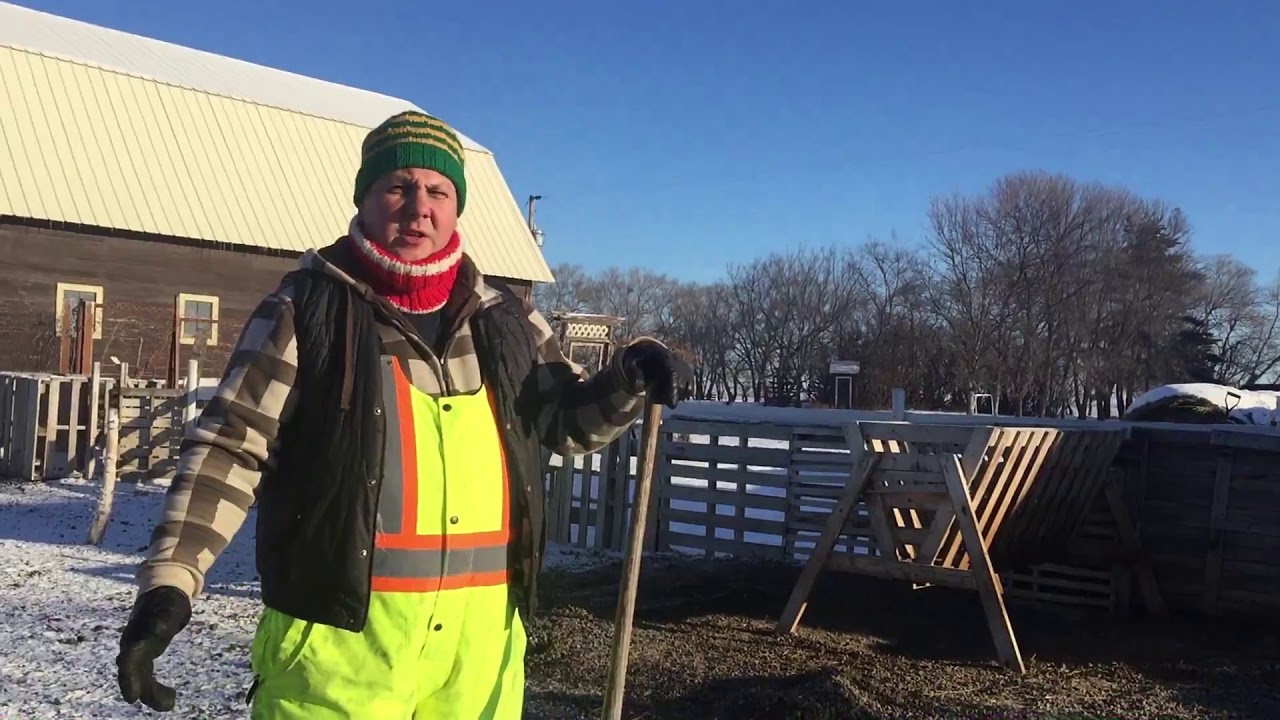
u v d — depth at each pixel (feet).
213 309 74.38
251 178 78.59
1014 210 187.73
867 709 17.13
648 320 273.95
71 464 44.68
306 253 7.54
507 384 7.73
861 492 22.02
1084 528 26.53
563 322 57.16
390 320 7.28
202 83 83.46
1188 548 25.57
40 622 20.66
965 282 190.70
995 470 21.59
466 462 7.29
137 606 6.22
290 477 6.97
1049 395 185.26
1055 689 19.06
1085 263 185.68
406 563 7.00
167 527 6.47
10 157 67.00
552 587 27.17
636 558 8.63
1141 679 19.89
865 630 23.35
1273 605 24.34
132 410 45.50
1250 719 17.56
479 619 7.34
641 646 21.24
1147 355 188.55
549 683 18.62
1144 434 26.07
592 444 8.55
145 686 5.99
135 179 72.18
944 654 21.45
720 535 35.22
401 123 7.60
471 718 7.34
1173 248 193.88
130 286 70.85
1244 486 24.81
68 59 74.28
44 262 67.26
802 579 22.63
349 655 6.91
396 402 7.13
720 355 239.30
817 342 220.23
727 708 17.19
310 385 6.98
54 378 44.42
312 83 101.60
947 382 193.88
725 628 23.09
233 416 6.77
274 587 6.95
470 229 88.53
